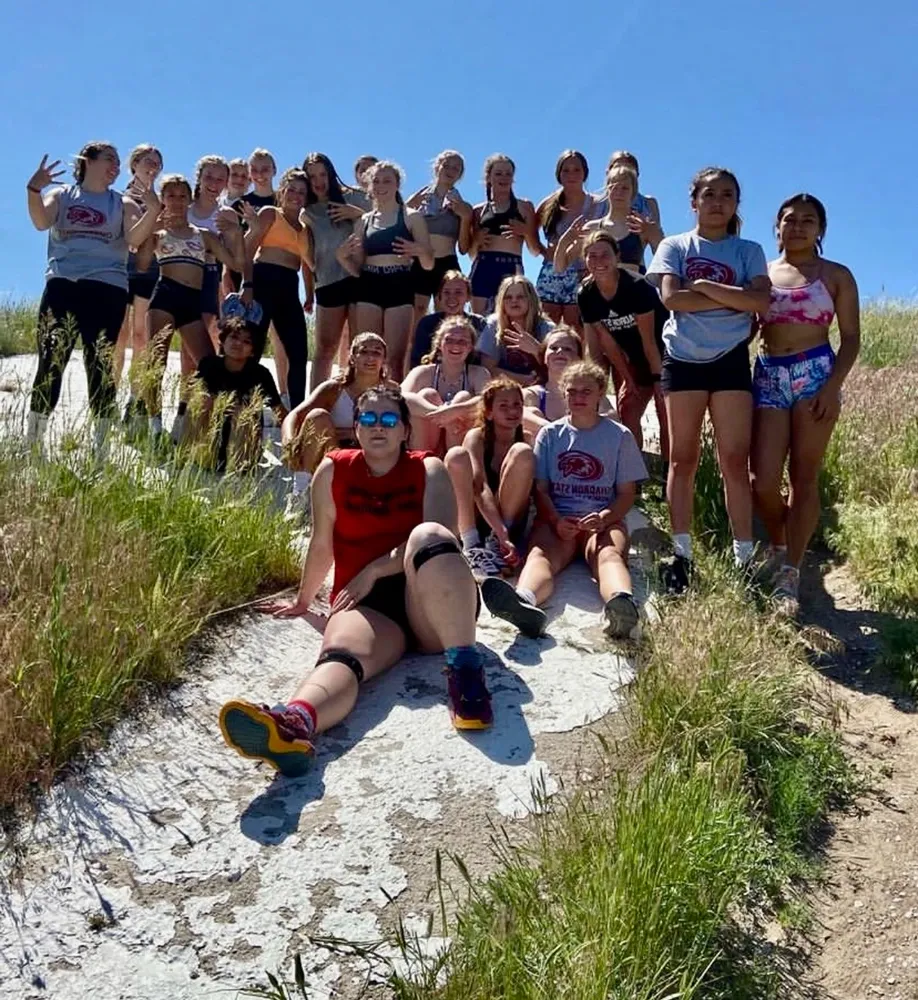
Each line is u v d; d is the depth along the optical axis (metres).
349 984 2.82
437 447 6.01
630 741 3.88
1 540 4.38
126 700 3.94
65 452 5.24
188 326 7.32
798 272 5.26
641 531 5.90
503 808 3.51
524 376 6.49
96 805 3.44
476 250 7.99
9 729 3.52
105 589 4.20
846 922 3.28
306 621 4.73
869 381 8.52
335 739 3.83
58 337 6.29
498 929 2.88
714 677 4.04
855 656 4.78
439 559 3.99
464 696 3.89
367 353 5.89
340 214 7.38
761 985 3.01
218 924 3.00
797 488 5.27
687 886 3.04
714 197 5.14
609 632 4.64
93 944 2.91
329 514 4.44
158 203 6.73
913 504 5.97
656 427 8.08
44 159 6.36
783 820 3.62
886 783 3.90
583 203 7.58
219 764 3.69
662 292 5.21
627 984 2.73
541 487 5.40
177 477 5.27
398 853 3.29
